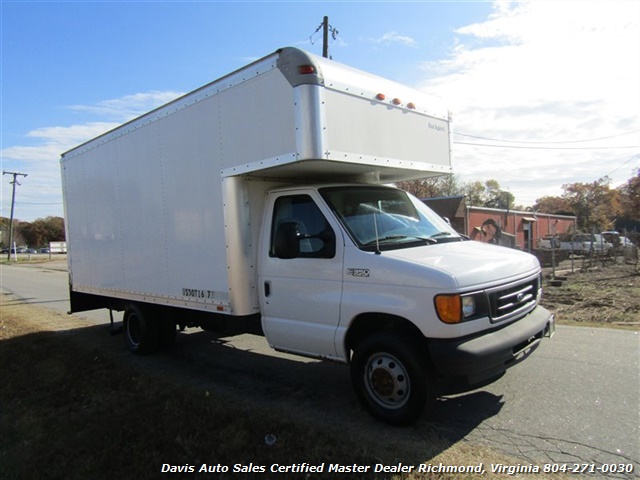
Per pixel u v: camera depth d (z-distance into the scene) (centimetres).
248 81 468
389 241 452
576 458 352
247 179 506
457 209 2753
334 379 558
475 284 383
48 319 1070
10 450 405
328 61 439
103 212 728
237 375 585
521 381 514
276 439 388
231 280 500
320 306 449
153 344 692
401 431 402
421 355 392
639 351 615
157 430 413
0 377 618
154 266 621
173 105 571
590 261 1950
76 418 455
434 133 554
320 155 412
